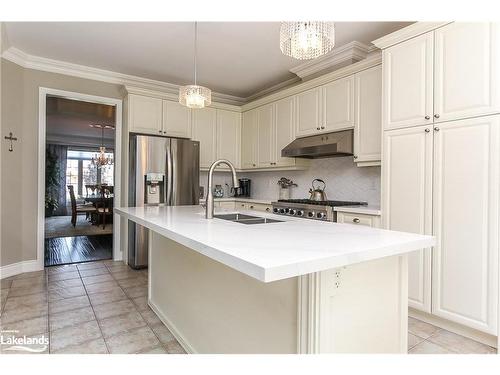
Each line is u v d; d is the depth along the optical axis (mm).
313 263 948
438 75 2223
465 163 2072
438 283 2211
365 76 3029
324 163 3914
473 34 2037
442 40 2201
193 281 1952
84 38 3158
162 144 4004
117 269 3785
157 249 2525
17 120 3484
